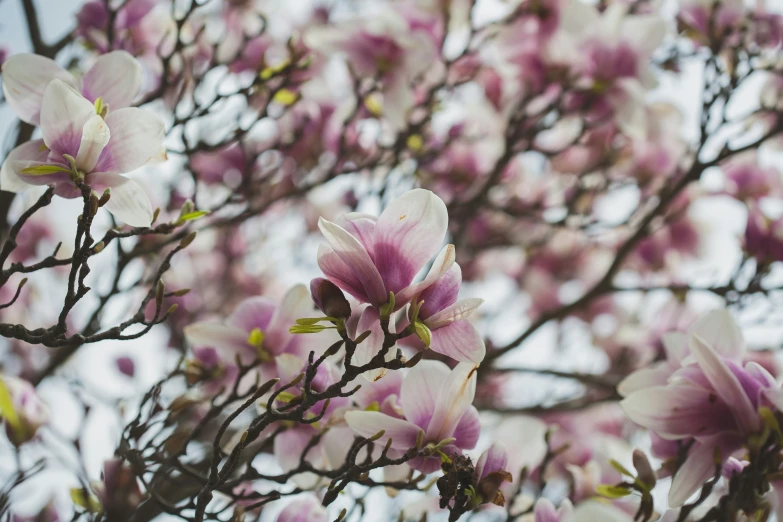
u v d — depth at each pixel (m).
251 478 1.71
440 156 3.13
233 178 2.64
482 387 3.19
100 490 1.66
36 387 2.12
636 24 2.49
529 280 3.84
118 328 1.62
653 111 2.81
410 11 2.62
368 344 1.51
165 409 1.77
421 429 1.59
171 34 2.50
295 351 1.77
